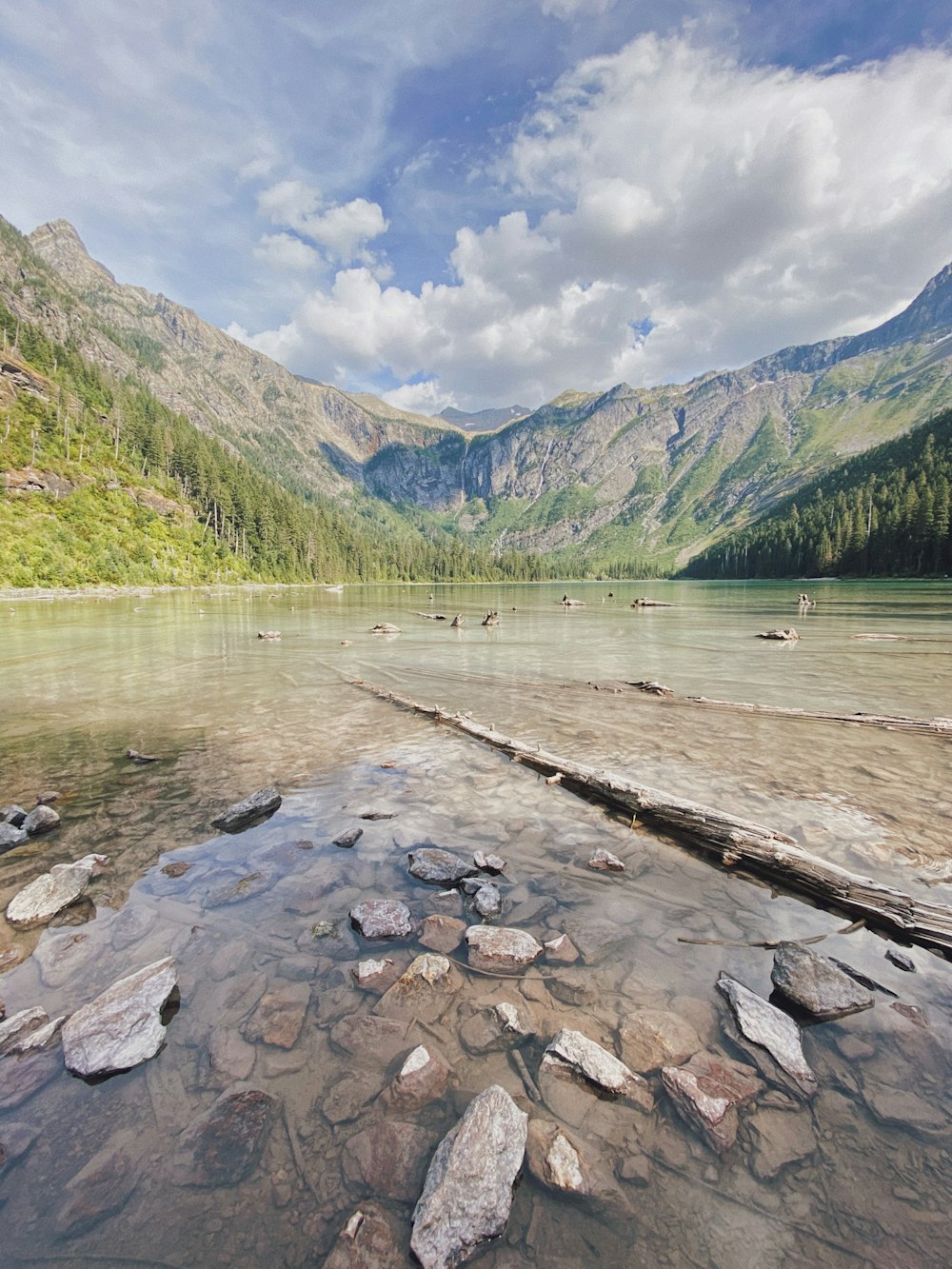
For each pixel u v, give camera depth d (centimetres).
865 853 717
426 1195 302
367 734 1295
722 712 1495
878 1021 441
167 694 1736
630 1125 353
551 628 3941
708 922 579
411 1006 452
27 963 507
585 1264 280
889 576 11506
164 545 11281
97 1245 285
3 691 1772
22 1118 354
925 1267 278
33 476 10438
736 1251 286
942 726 1280
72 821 827
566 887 648
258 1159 330
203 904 604
